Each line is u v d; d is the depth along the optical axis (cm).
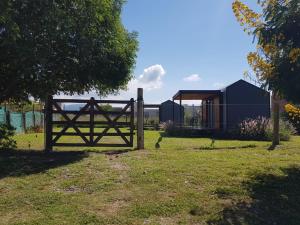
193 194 812
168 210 745
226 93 2805
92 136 1352
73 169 1002
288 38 891
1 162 1105
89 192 845
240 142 1889
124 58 1577
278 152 1267
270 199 792
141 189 848
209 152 1259
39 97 1412
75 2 1293
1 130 1398
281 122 2275
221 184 870
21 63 1255
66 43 1341
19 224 702
